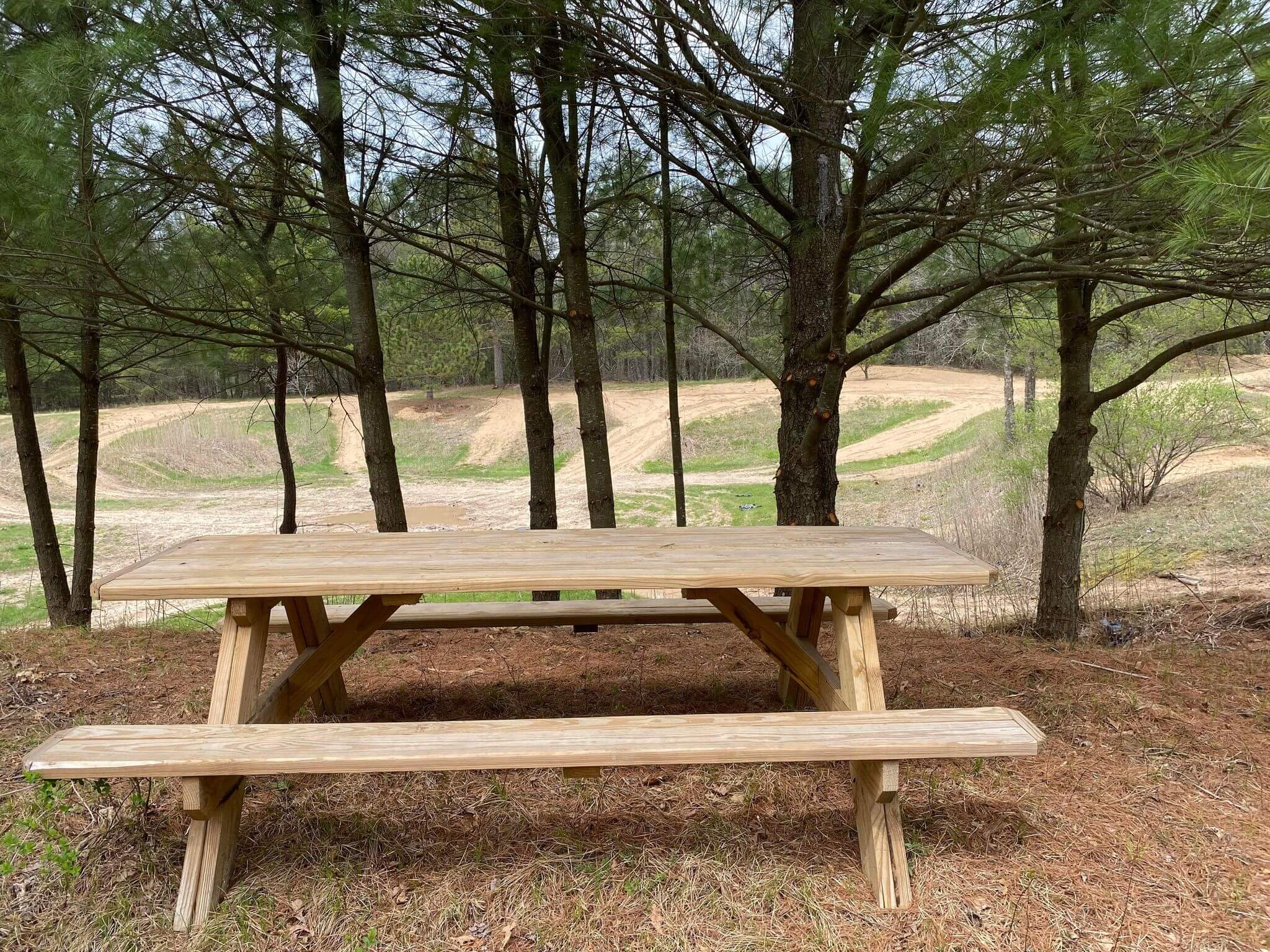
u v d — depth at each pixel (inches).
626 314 247.3
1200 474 440.1
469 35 127.2
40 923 80.7
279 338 164.6
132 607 366.3
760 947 76.5
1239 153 69.1
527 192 191.3
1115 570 258.5
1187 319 266.4
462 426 1157.1
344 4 130.0
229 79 134.8
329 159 167.0
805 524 179.9
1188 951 74.9
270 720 97.0
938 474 685.9
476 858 89.4
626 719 84.7
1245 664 146.8
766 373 185.6
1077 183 105.6
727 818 96.3
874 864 83.0
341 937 78.9
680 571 89.7
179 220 160.1
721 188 205.0
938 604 298.8
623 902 82.4
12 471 822.5
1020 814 95.7
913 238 186.5
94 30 118.3
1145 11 81.9
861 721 83.7
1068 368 190.1
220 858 84.5
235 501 776.3
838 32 116.6
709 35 122.5
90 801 97.9
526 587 87.6
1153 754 109.7
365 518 684.1
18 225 117.5
